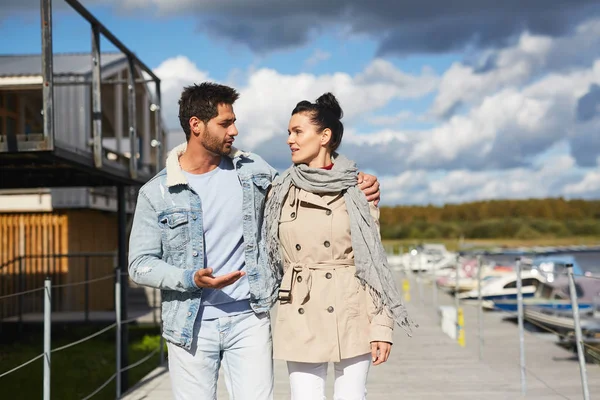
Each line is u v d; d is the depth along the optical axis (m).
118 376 6.70
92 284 18.95
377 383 7.33
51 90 7.08
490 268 23.08
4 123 15.34
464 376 7.73
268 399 3.30
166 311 3.27
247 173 3.35
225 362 3.35
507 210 92.38
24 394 9.07
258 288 3.26
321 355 3.23
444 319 11.79
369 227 3.27
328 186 3.27
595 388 7.52
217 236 3.26
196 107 3.20
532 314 13.77
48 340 5.23
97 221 19.73
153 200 3.25
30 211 17.34
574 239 81.69
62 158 7.58
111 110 21.12
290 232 3.32
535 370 9.03
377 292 3.22
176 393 3.30
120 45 9.92
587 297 14.78
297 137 3.37
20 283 14.69
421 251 30.97
